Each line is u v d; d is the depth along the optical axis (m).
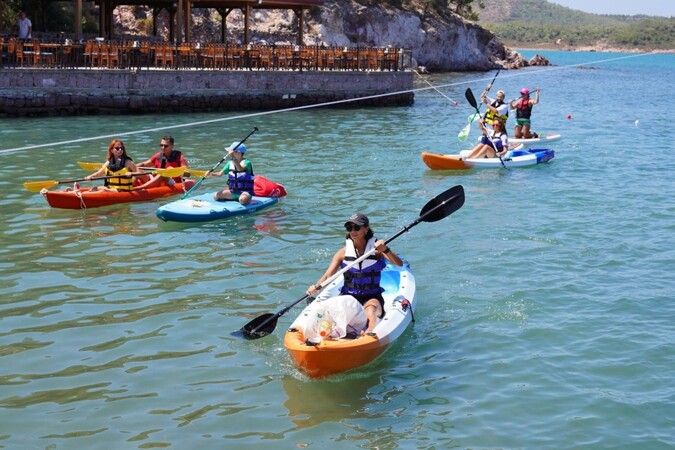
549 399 8.55
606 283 12.10
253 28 68.69
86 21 52.12
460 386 8.80
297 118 33.00
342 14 75.62
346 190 18.11
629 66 133.50
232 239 13.96
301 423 7.96
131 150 23.02
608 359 9.50
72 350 9.43
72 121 29.33
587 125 33.19
